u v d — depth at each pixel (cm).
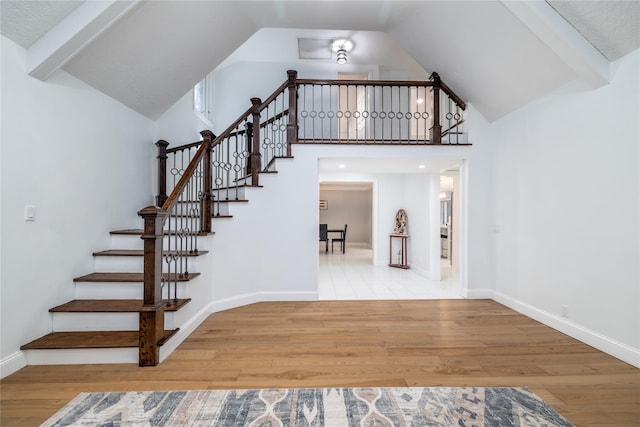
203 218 313
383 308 340
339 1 323
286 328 278
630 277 213
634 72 210
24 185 208
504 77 307
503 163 352
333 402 168
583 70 230
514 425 149
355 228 1173
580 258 252
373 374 198
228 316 310
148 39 271
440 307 345
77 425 149
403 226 638
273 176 363
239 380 190
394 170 480
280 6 331
